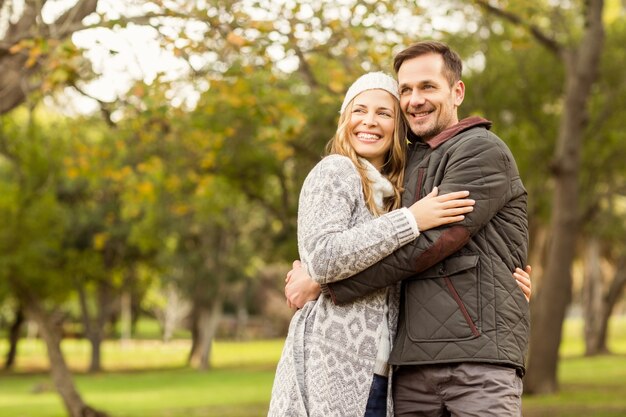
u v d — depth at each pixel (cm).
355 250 314
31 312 1783
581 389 1817
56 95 873
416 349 320
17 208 1739
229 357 3969
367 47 788
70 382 1750
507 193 329
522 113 1750
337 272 318
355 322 330
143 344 5056
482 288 318
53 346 1780
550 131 1781
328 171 338
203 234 3108
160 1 698
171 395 2248
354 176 340
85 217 2870
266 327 5172
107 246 3041
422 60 352
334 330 330
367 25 766
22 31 782
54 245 1894
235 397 2120
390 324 339
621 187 1917
